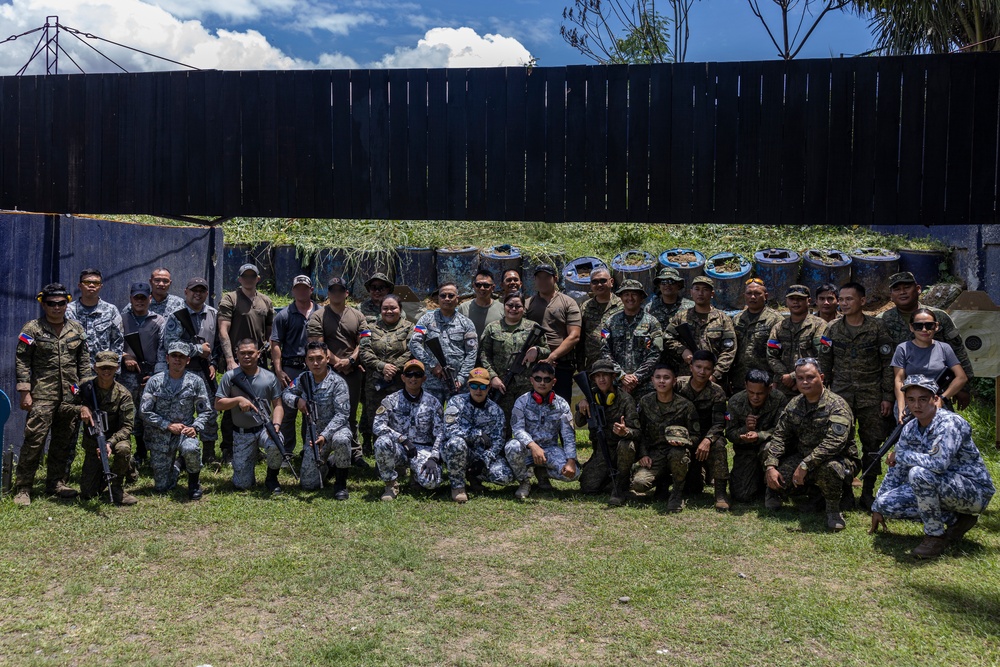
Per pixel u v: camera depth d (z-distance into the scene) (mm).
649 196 7680
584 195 7750
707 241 14148
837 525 5785
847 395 6492
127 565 5074
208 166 8094
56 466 6582
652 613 4398
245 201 8070
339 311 7633
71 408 6535
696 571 4988
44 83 8281
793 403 6199
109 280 8539
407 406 6840
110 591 4703
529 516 6156
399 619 4312
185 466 6598
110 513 6102
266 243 13688
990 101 7270
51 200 8289
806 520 6027
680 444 6301
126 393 6594
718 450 6422
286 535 5648
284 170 8039
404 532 5730
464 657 3896
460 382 7148
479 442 6750
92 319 7160
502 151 7832
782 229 14562
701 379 6547
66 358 6555
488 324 7465
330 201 8008
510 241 14008
